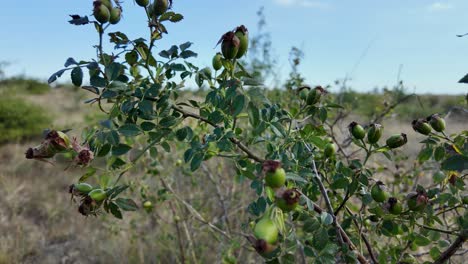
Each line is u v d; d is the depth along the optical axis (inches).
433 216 11.4
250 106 9.8
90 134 10.4
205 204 30.7
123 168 10.5
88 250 33.1
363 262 10.6
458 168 8.5
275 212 7.9
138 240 30.7
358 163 11.1
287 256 9.1
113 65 9.9
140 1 10.3
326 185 14.0
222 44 9.8
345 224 11.8
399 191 20.5
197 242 30.0
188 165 27.5
